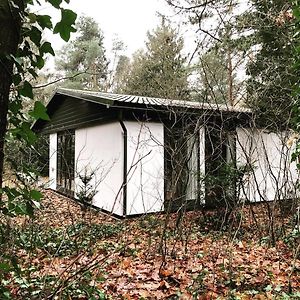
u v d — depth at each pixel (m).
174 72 10.09
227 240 5.62
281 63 7.70
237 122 8.37
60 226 6.71
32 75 1.61
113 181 9.01
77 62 26.64
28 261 3.88
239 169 7.04
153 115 8.87
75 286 3.05
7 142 1.57
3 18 1.26
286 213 6.57
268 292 3.58
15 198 1.52
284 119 6.89
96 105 10.02
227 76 9.98
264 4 7.05
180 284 3.92
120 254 5.06
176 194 7.79
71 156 12.38
